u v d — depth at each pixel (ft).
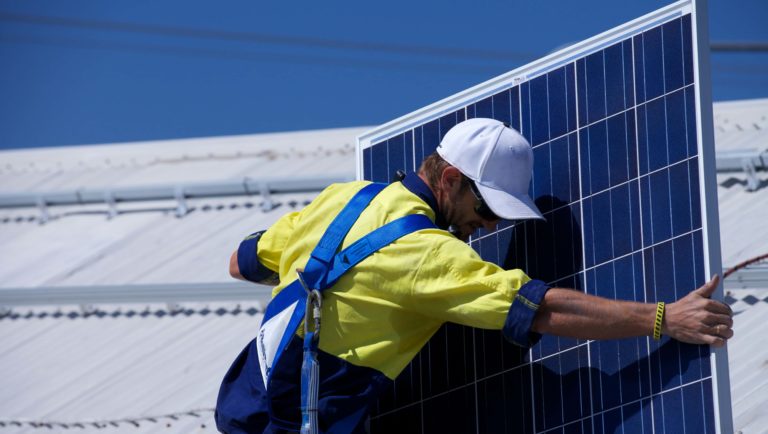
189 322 32.58
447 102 20.56
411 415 19.29
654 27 17.28
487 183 17.63
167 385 29.19
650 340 16.26
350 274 17.11
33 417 29.27
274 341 17.56
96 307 34.68
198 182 40.57
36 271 38.22
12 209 43.39
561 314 15.93
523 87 19.30
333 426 17.03
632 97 17.37
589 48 18.33
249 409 17.84
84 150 48.52
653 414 16.01
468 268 16.48
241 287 32.27
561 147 18.37
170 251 37.37
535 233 18.52
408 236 16.87
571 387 17.08
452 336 18.94
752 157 32.22
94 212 41.78
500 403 17.97
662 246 16.43
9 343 33.91
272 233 19.39
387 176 21.30
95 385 30.25
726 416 15.38
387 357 17.33
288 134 45.24
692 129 16.37
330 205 17.95
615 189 17.30
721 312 15.43
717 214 16.08
